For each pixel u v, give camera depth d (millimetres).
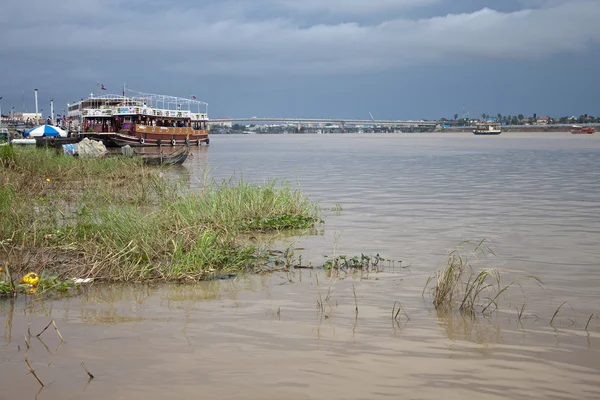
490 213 20938
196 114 108688
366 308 9328
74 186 25406
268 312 9086
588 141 140500
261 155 75375
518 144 119312
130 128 75438
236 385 6398
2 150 29266
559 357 7301
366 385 6430
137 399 6047
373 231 16969
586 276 11578
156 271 11312
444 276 9867
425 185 32500
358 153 80500
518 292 10383
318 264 12586
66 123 100188
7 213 14945
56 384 6383
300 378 6594
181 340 7793
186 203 16906
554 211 21484
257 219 17688
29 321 8570
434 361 7133
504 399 6156
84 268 11148
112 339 7809
